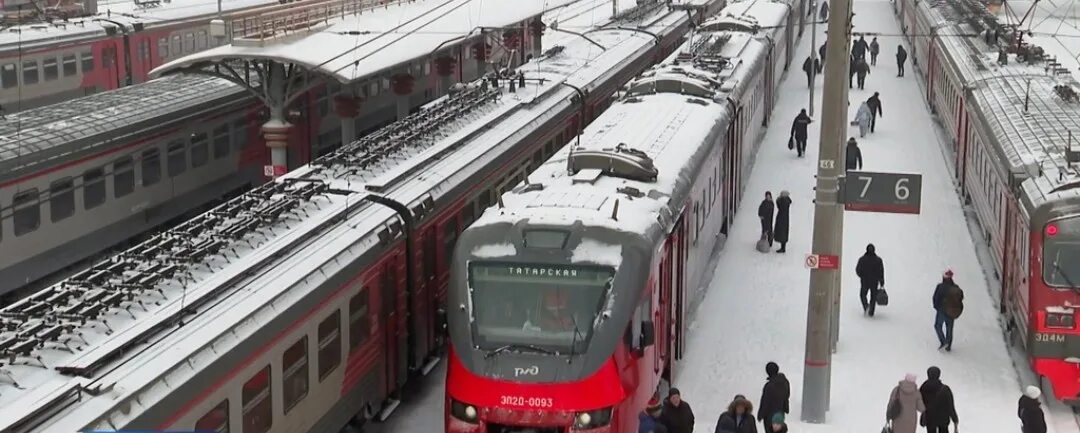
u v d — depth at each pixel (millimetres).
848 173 17062
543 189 16516
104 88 36781
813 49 40344
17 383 10477
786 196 26203
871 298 22156
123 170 24703
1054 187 18062
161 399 11133
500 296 14367
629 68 34219
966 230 27938
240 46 26922
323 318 14812
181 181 26906
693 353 20250
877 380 19203
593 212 15055
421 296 18156
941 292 20266
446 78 39469
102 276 12844
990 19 39281
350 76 25812
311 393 14609
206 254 13914
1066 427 17500
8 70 31844
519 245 14492
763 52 36094
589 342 13977
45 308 11961
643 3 46438
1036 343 17812
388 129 21188
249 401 12969
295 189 17047
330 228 16000
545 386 13773
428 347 18641
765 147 36969
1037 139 21469
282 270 14305
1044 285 17672
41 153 21969
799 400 18453
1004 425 17453
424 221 17984
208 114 27875
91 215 23656
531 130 23797
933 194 31266
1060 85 26234
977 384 19031
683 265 18422
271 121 27297
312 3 34344
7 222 21188
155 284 12836
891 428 16000
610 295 14180
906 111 42844
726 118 24422
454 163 19938
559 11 62500
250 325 12930
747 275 24797
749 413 14617
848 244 26969
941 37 39562
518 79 27734
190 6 44844
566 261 14305
